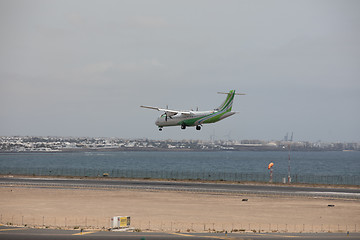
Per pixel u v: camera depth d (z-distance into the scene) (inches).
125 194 5319.9
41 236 2881.4
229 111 5339.6
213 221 3789.4
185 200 4877.0
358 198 4995.1
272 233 3176.7
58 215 4030.5
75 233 3021.7
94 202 4736.7
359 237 2987.2
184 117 5374.0
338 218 3927.2
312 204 4618.6
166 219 3873.0
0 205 4532.5
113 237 2874.0
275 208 4397.1
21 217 3914.9
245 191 5536.4
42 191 5546.3
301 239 2883.9
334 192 5502.0
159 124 5639.8
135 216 4003.4
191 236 2960.1
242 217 3971.5
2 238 2800.2
